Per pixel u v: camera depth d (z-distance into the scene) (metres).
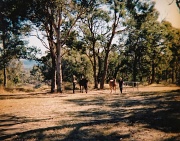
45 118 13.55
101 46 43.75
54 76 33.75
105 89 39.00
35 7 27.36
